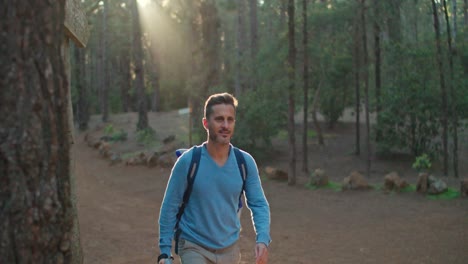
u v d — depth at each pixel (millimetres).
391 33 15914
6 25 1926
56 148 2020
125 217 9711
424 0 15219
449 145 15961
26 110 1948
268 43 19234
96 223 9000
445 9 13047
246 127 16219
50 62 2008
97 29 42375
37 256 1981
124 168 17672
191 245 3004
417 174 13422
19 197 1940
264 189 12539
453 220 8250
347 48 17453
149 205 11195
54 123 2020
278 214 9805
